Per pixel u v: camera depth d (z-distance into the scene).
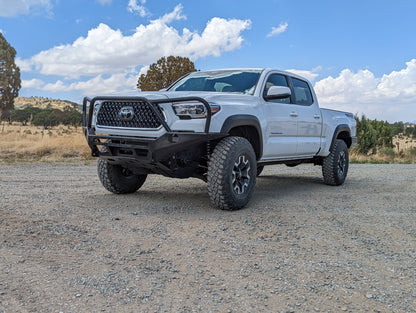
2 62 62.50
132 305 2.21
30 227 3.57
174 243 3.26
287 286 2.54
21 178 7.61
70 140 16.38
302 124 6.11
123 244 3.20
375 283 2.65
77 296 2.29
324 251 3.24
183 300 2.30
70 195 5.46
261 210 4.64
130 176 5.60
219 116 4.36
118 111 4.57
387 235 3.79
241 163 4.66
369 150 24.06
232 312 2.19
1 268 2.61
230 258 2.98
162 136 4.19
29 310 2.10
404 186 7.23
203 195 5.66
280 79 5.89
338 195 6.03
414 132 81.06
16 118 64.38
